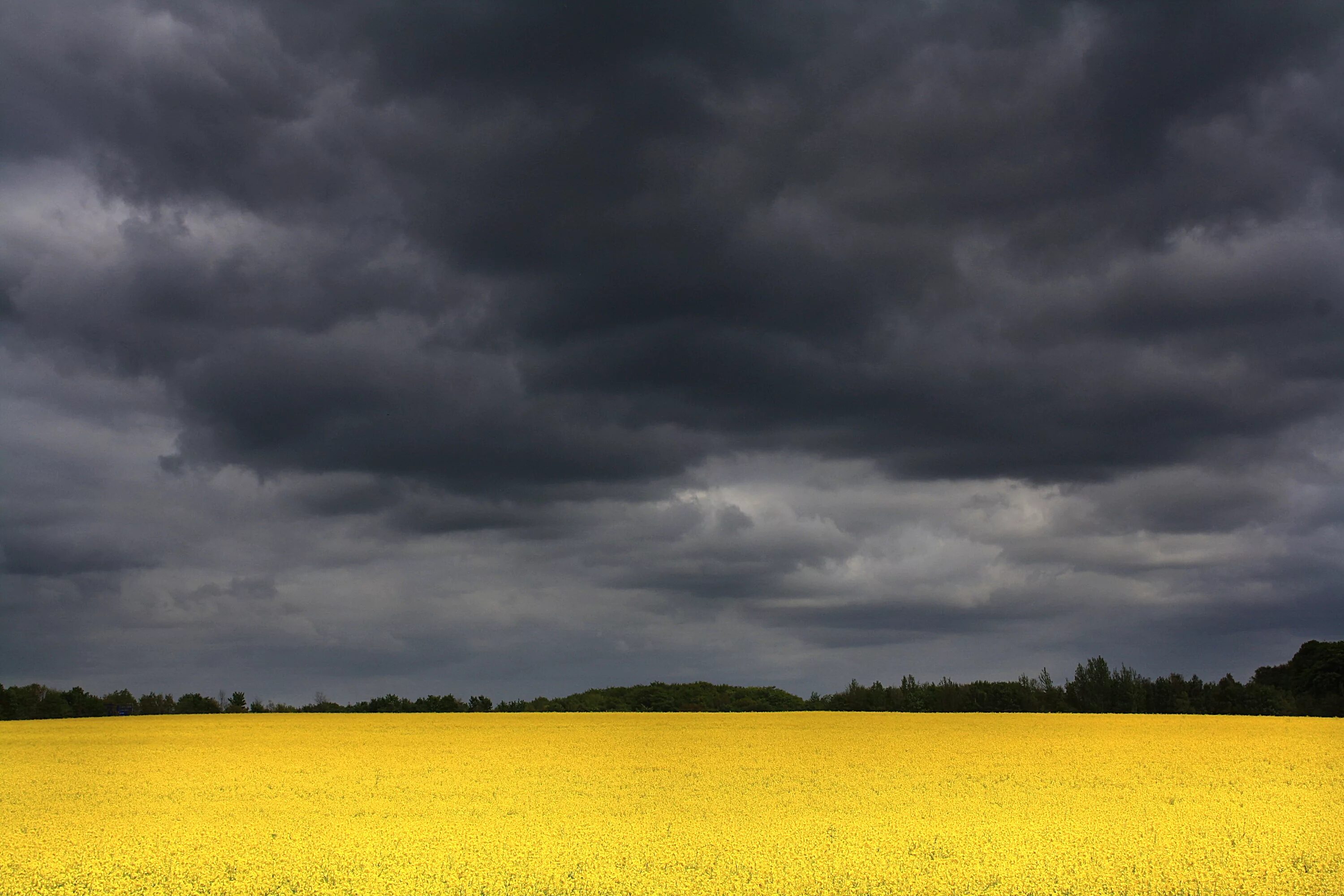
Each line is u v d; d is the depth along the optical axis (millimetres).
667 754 39656
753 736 48562
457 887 17078
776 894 16453
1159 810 24281
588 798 27344
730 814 24297
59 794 28844
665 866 18438
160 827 23047
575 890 16844
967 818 23328
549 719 64000
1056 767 33250
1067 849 19500
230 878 17844
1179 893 16344
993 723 55625
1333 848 19469
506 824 23062
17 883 17578
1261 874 17438
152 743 45375
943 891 16578
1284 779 29906
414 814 24828
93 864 19000
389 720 62938
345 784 30859
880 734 48375
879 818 23422
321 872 18219
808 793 27969
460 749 42219
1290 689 82875
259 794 28578
